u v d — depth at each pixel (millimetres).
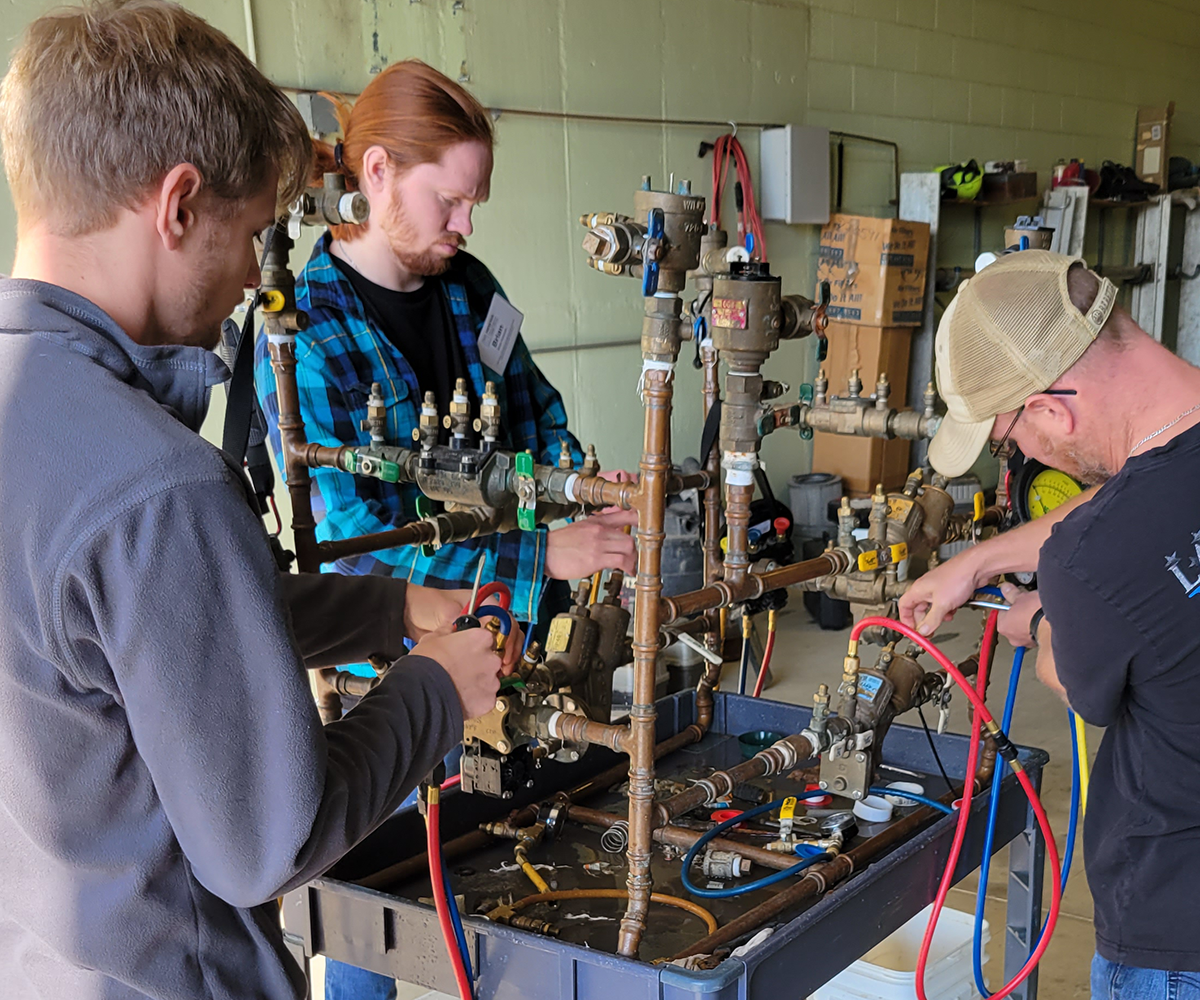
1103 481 1197
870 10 5227
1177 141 8195
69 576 698
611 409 4348
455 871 1423
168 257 800
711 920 1265
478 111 1712
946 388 1226
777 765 1361
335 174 1416
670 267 1150
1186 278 7160
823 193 4934
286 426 1550
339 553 1458
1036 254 1189
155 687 716
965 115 5965
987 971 2166
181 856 827
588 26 3986
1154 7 7559
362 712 877
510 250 3883
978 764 1602
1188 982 1079
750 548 1601
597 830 1547
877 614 1536
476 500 1421
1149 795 1085
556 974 1122
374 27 3369
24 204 796
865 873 1244
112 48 749
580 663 1386
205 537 720
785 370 5059
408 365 1780
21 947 858
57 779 759
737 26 4570
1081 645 1031
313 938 1296
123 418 724
